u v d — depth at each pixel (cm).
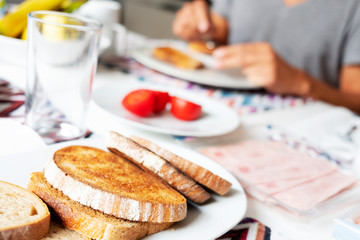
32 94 48
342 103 90
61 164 39
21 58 64
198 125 59
